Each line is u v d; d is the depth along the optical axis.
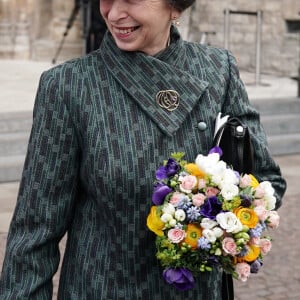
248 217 1.67
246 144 1.81
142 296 1.77
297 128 8.90
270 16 13.00
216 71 1.87
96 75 1.76
